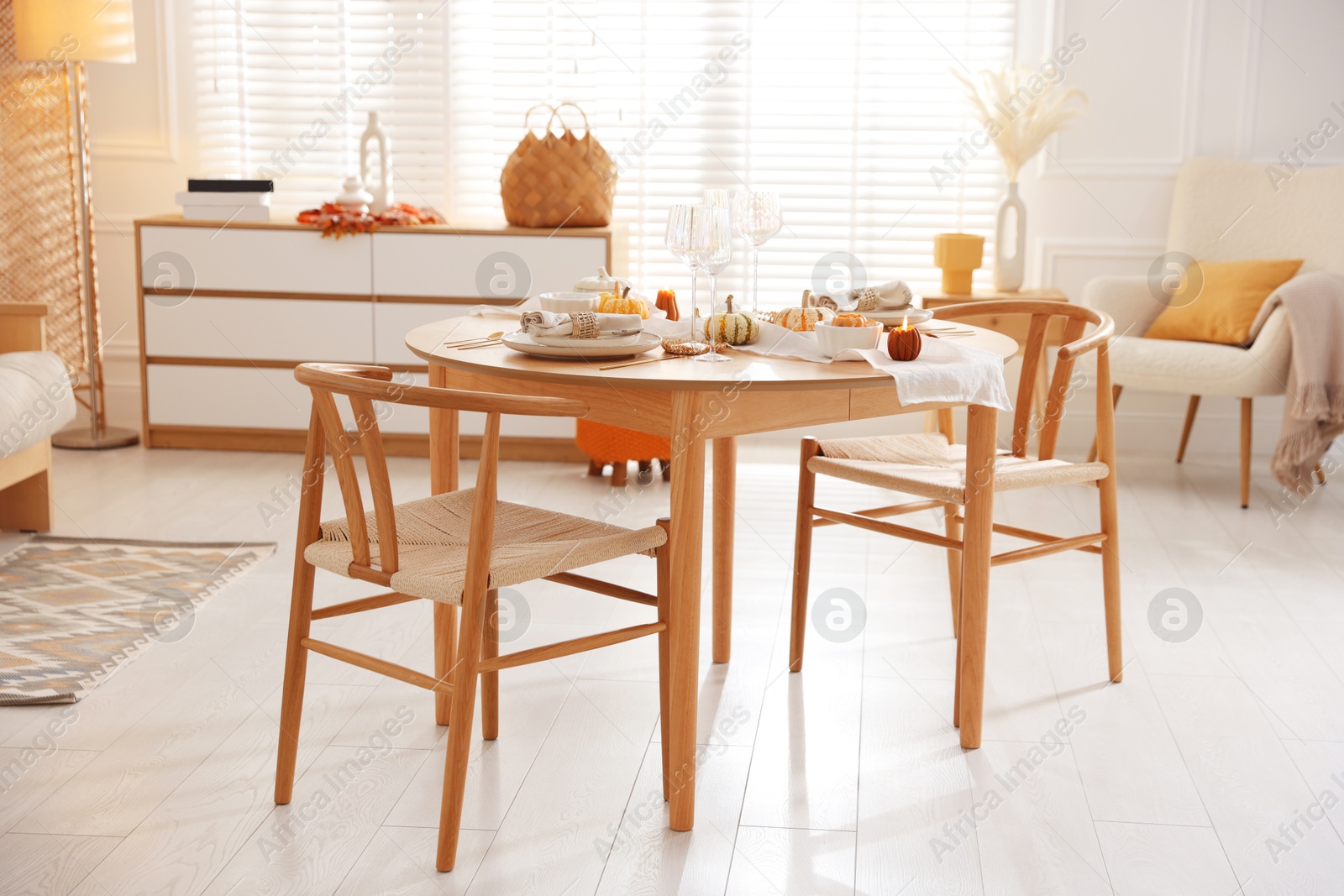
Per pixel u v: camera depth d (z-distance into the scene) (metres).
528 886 1.75
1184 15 4.32
